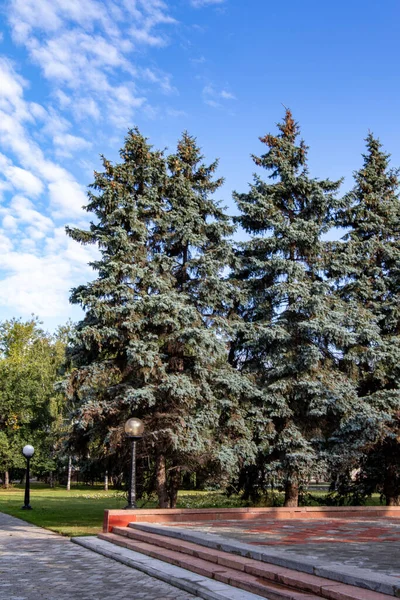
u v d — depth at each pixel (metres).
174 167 20.41
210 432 18.48
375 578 6.52
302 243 20.14
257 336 19.36
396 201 23.02
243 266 21.09
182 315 17.67
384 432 19.42
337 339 19.23
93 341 17.94
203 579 8.30
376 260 22.72
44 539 14.20
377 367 20.70
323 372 19.55
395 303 21.61
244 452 18.23
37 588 8.09
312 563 7.59
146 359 17.11
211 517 14.81
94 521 19.00
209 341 17.47
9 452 48.62
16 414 49.75
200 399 18.05
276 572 7.63
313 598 6.57
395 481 21.11
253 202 21.39
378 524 13.88
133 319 17.58
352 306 20.77
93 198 19.17
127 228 19.38
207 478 18.83
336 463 19.33
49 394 49.69
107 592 7.82
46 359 51.81
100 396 18.14
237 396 19.02
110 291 17.83
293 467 18.41
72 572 9.41
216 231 20.11
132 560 10.14
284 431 18.75
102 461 19.19
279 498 21.19
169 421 17.33
